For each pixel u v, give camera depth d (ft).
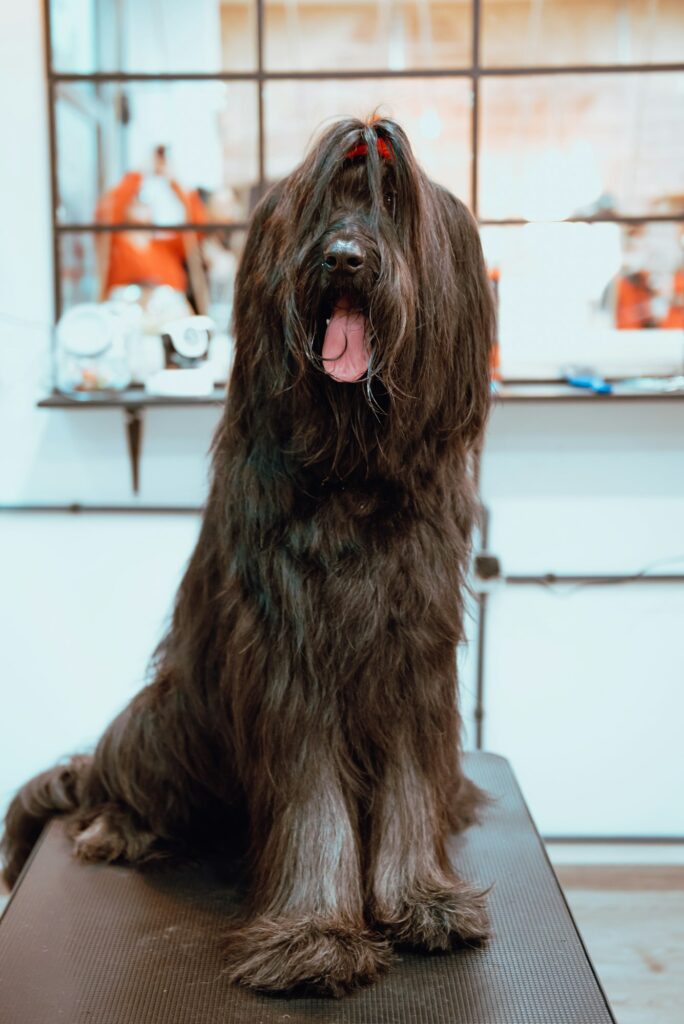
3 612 8.72
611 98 7.99
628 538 8.57
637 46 7.93
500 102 8.00
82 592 8.68
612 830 8.95
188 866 5.46
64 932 4.84
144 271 8.18
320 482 4.48
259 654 4.54
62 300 8.25
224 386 8.16
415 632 4.52
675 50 7.92
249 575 4.57
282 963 4.37
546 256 8.20
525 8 7.89
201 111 8.04
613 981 7.52
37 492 8.55
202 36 7.98
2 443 8.49
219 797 5.40
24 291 8.32
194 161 8.09
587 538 8.57
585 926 8.21
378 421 4.30
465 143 8.02
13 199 8.21
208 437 8.42
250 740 4.67
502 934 4.82
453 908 4.68
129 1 7.97
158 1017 4.23
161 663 5.62
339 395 4.25
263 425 4.48
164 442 8.46
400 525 4.53
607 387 7.70
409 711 4.64
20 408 8.43
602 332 8.30
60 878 5.34
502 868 5.43
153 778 5.43
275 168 8.09
